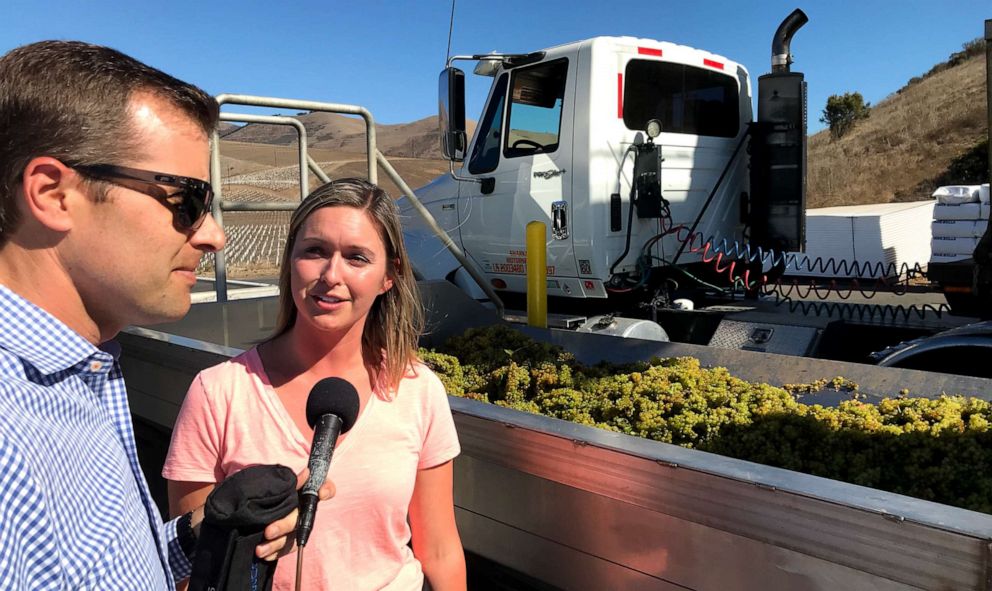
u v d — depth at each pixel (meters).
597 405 3.04
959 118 29.94
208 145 1.09
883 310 3.88
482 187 5.41
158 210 0.98
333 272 1.58
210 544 1.13
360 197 1.66
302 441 1.60
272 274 13.91
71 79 0.92
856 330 3.91
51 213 0.91
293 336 1.70
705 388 3.01
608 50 4.76
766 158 5.23
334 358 1.65
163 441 3.79
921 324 3.69
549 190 4.99
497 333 4.05
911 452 2.41
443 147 4.92
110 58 0.97
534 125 5.07
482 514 2.15
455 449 1.79
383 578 1.61
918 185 26.17
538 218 5.07
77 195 0.92
